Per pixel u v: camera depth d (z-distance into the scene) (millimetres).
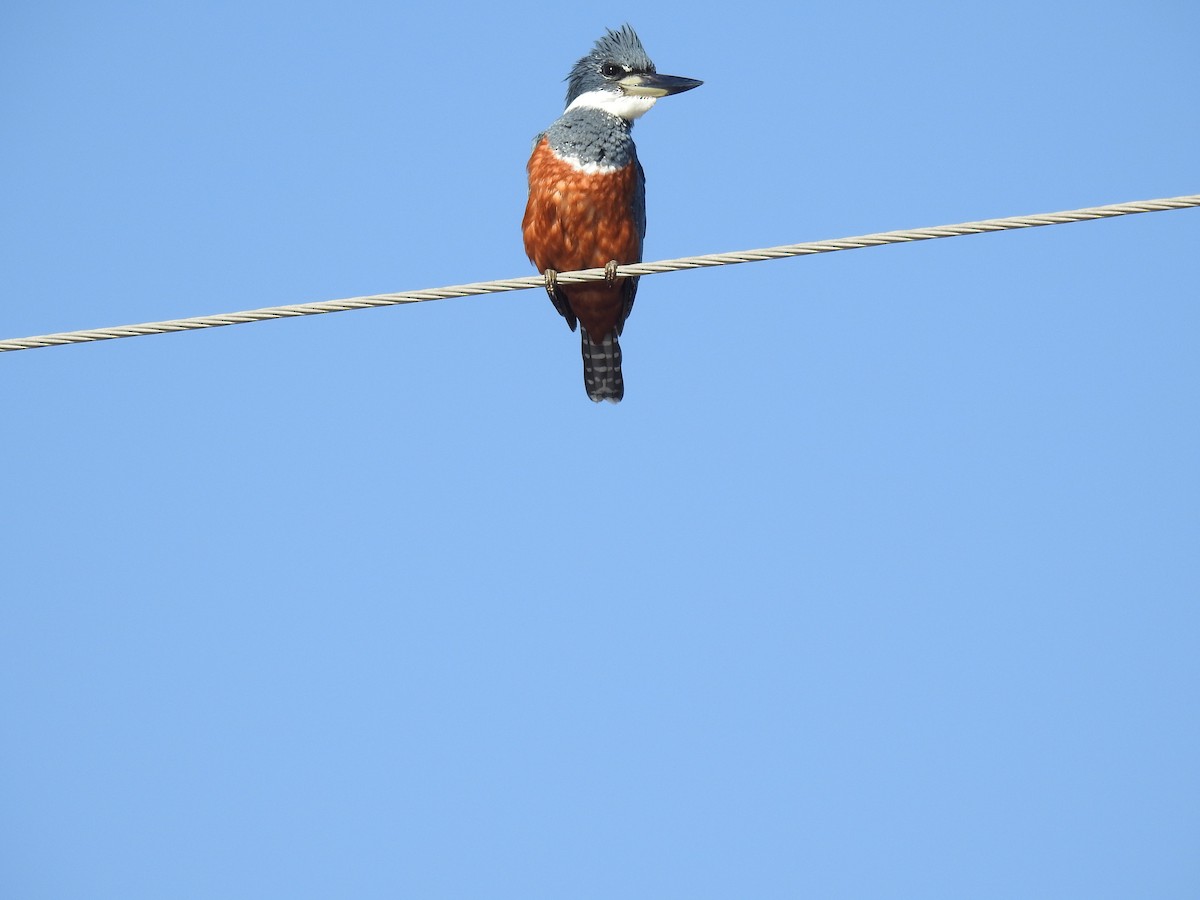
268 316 10352
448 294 10555
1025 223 9695
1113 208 9508
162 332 10344
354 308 10430
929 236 9844
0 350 10383
